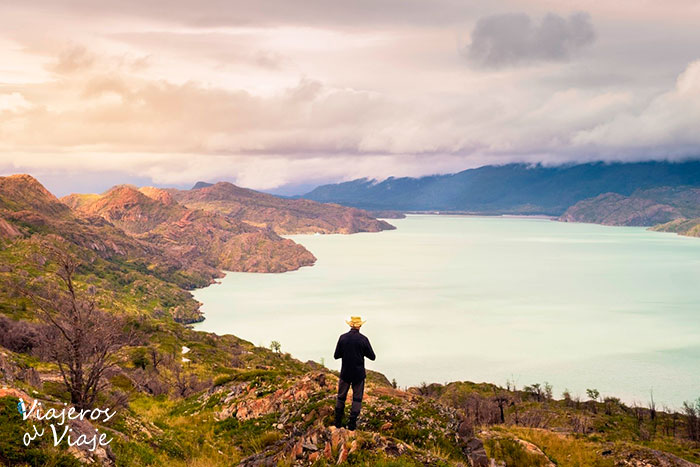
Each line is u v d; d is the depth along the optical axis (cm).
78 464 1275
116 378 3912
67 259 2381
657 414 14662
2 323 7250
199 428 2453
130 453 1652
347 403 1984
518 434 2530
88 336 2169
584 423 9662
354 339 1562
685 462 2183
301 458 1476
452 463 1504
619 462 2231
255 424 2319
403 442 1560
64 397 2308
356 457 1351
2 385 1539
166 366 13100
